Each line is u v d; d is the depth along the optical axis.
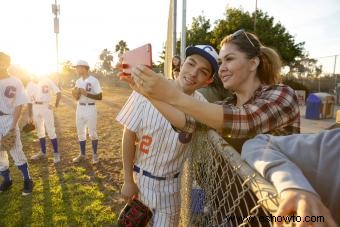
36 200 3.82
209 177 1.56
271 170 0.76
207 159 1.61
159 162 1.91
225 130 1.09
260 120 1.12
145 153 1.94
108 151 6.28
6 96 3.83
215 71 1.81
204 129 1.53
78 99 5.30
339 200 0.72
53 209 3.58
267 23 22.42
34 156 5.61
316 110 10.26
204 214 1.70
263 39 21.25
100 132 8.51
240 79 1.48
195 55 1.80
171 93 1.00
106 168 5.15
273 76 1.54
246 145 0.99
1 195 3.99
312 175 0.77
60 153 6.09
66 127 9.21
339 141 0.74
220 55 1.53
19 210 3.56
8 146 3.80
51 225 3.25
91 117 5.32
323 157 0.75
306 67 15.87
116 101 19.19
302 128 7.99
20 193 4.05
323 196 0.75
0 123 3.78
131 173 2.05
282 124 1.20
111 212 3.55
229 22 21.92
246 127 1.09
